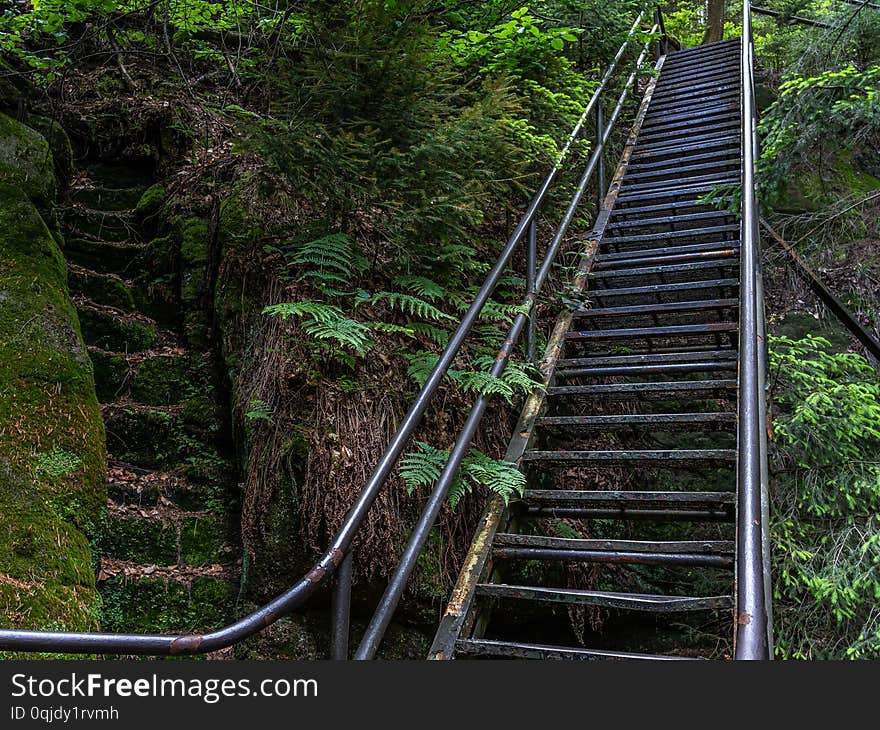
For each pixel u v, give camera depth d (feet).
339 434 8.65
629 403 14.03
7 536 6.80
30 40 14.46
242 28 14.80
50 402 8.08
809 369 12.57
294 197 11.11
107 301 11.56
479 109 11.30
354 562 8.29
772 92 22.70
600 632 11.66
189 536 9.18
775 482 11.53
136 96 14.97
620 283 15.84
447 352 8.49
